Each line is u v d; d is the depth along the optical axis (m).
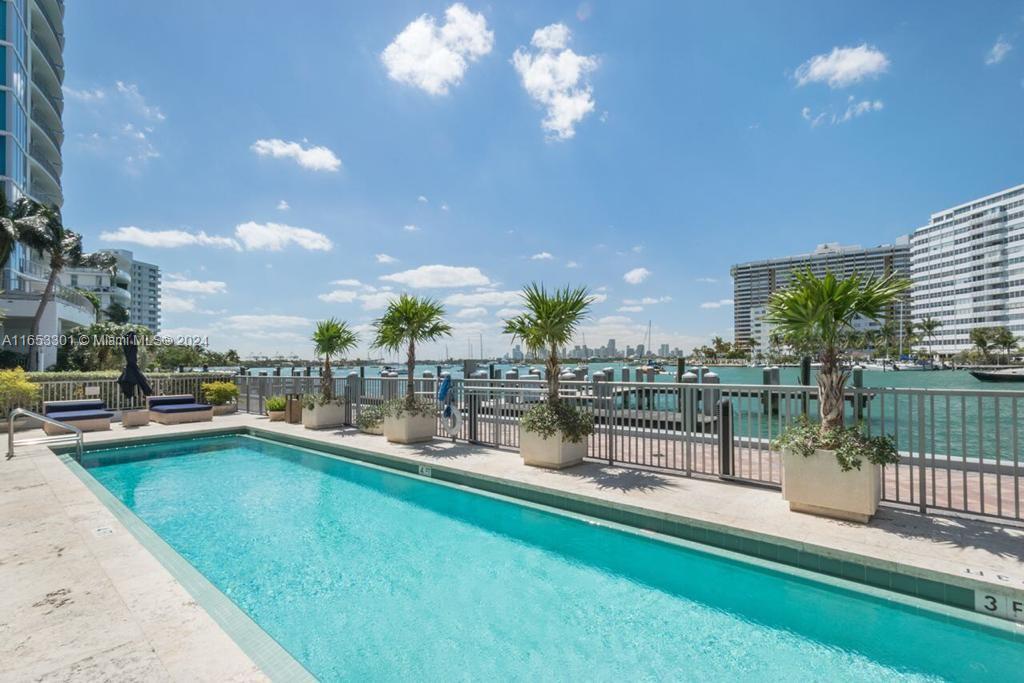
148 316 113.00
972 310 103.62
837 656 2.90
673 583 3.93
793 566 3.84
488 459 7.37
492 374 16.41
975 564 3.33
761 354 112.81
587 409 7.12
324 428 11.18
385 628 3.31
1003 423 18.83
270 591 3.88
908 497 5.02
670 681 2.69
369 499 6.38
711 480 5.86
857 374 7.21
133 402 14.15
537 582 3.99
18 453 8.07
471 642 3.14
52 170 44.12
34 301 27.98
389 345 9.29
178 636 2.52
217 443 10.70
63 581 3.19
